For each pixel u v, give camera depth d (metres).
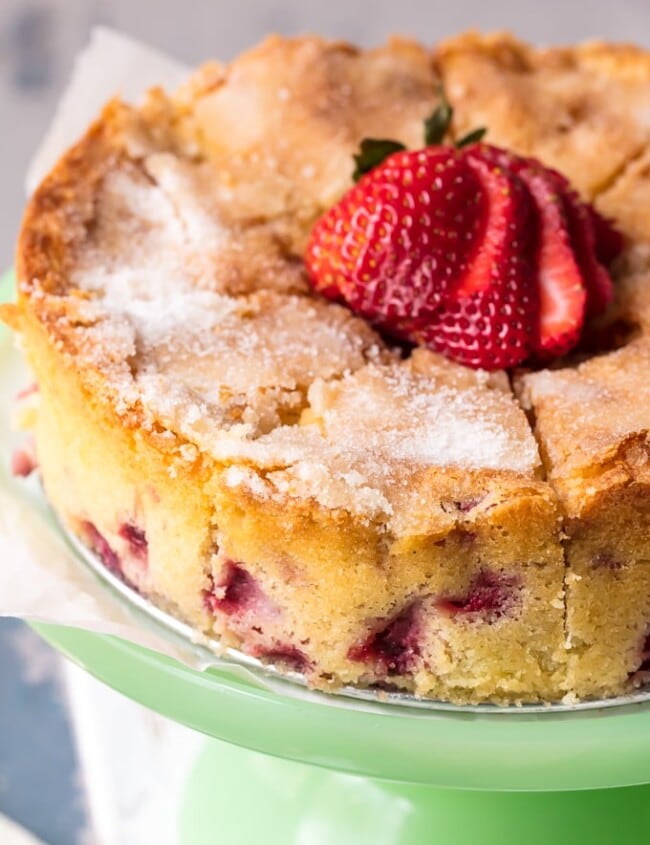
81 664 0.72
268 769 0.79
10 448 0.81
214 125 0.86
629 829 0.76
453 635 0.72
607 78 0.90
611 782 0.69
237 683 0.72
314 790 0.78
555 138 0.87
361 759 0.70
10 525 0.78
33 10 1.26
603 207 0.84
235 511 0.72
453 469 0.72
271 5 1.27
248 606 0.73
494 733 0.71
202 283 0.79
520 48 0.91
